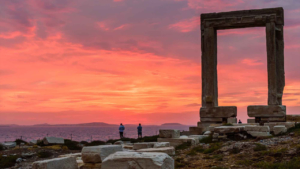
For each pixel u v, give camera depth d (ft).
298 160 46.26
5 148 95.20
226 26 97.25
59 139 105.70
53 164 41.04
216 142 71.46
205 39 98.78
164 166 36.68
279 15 94.43
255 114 90.12
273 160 49.57
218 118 93.97
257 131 71.97
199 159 56.44
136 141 107.65
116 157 37.96
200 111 96.22
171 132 75.41
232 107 92.58
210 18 99.91
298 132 66.90
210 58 97.40
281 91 92.68
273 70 91.40
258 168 46.47
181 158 57.67
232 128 72.79
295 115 88.43
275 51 92.07
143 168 36.24
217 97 100.22
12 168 68.39
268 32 92.84
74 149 97.66
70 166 43.86
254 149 56.49
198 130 91.40
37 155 80.59
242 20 95.45
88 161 45.32
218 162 52.54
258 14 95.81
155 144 63.16
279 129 71.67
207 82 96.94
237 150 58.18
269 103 90.58
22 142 112.27
